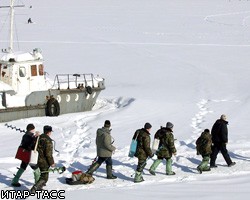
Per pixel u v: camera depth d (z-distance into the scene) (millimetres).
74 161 34719
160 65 94875
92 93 59906
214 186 27734
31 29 153125
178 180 29750
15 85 53438
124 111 55562
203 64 95875
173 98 64688
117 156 36000
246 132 44938
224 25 170750
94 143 40969
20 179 29484
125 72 88562
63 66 92750
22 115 52500
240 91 69875
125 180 29609
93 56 104750
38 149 26125
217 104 60281
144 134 28938
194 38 136375
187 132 45344
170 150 30422
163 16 197500
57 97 56000
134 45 121125
